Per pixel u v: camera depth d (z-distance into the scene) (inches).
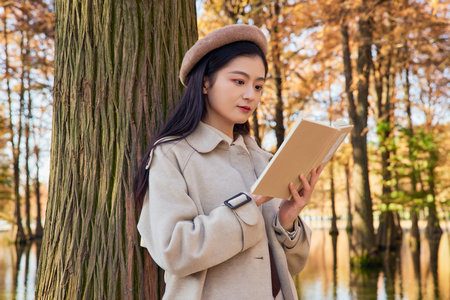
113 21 83.8
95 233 79.3
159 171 63.4
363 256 563.5
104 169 80.5
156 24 85.5
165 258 57.8
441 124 947.3
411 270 526.6
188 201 61.6
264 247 64.9
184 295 61.1
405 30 491.5
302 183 64.5
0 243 1059.9
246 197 61.0
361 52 587.8
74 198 81.4
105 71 82.8
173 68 86.6
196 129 68.7
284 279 67.0
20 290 405.7
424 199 735.7
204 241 57.7
